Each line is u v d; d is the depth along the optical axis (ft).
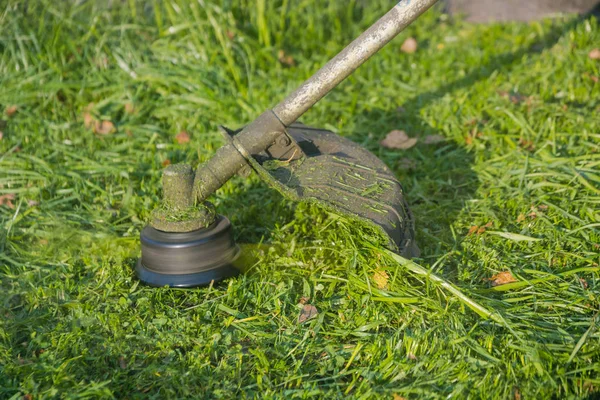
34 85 6.55
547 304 4.83
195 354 4.66
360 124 6.39
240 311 4.91
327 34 7.56
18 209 5.54
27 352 4.71
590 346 4.59
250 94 6.57
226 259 5.05
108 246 5.35
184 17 6.98
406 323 4.76
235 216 5.54
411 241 5.07
